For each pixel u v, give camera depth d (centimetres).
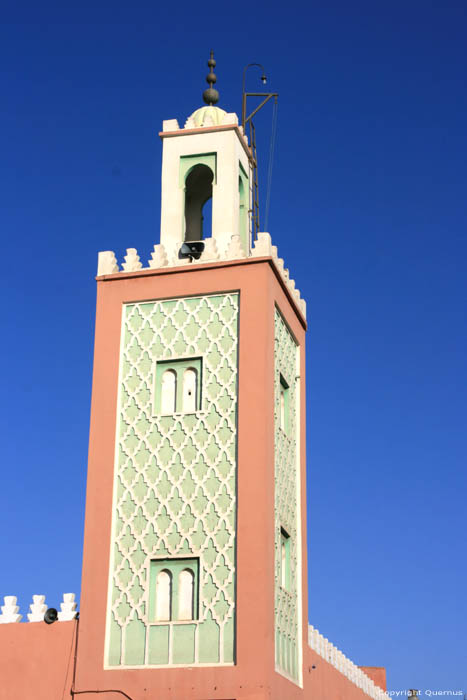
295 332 2622
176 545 2231
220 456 2277
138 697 2131
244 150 2720
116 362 2422
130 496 2300
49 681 2225
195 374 2383
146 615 2195
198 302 2423
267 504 2209
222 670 2100
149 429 2345
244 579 2155
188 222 2752
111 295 2486
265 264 2397
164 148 2645
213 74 2838
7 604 2345
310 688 2419
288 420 2509
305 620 2439
